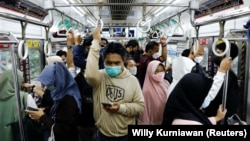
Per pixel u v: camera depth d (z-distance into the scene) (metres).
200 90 1.29
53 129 1.48
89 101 2.07
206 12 4.92
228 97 1.78
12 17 1.48
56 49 4.20
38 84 2.15
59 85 1.55
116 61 1.69
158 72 2.19
